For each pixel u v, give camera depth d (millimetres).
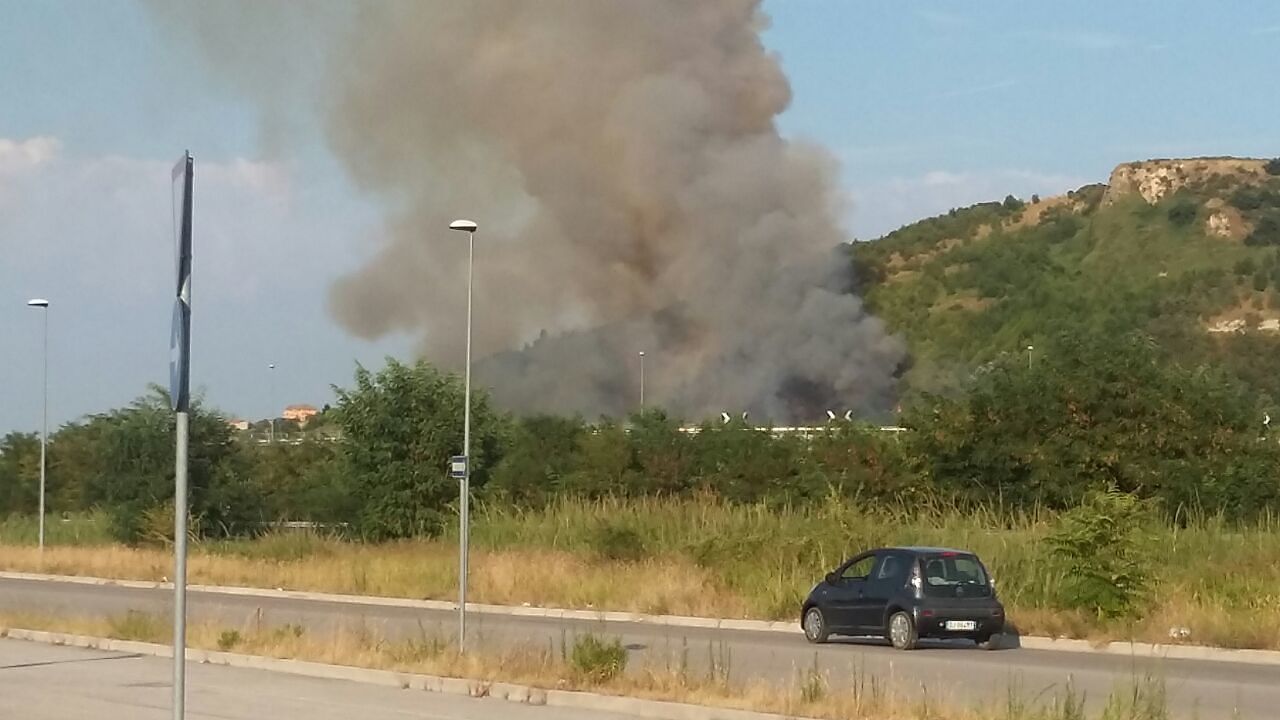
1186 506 33469
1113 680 16531
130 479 46844
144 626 21594
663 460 40281
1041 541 25844
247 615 25891
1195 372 37750
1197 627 21391
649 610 26906
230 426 47594
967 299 78875
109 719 13398
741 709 13375
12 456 60375
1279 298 71188
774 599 26156
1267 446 35156
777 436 41469
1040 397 36219
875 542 28438
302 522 46562
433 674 16172
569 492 40469
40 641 21734
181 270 7297
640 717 13555
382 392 42656
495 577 30734
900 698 13539
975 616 20953
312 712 13930
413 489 41438
